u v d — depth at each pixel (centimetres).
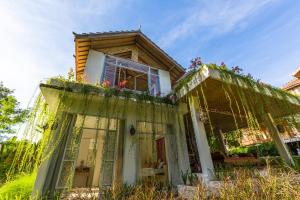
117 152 498
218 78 445
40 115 413
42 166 396
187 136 664
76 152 443
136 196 354
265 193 297
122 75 710
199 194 337
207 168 454
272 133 673
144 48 822
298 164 589
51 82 431
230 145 1120
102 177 453
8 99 1291
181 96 556
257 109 647
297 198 271
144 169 572
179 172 546
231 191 306
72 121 469
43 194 380
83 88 464
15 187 432
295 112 693
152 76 766
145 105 566
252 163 591
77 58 680
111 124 546
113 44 732
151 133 577
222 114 745
